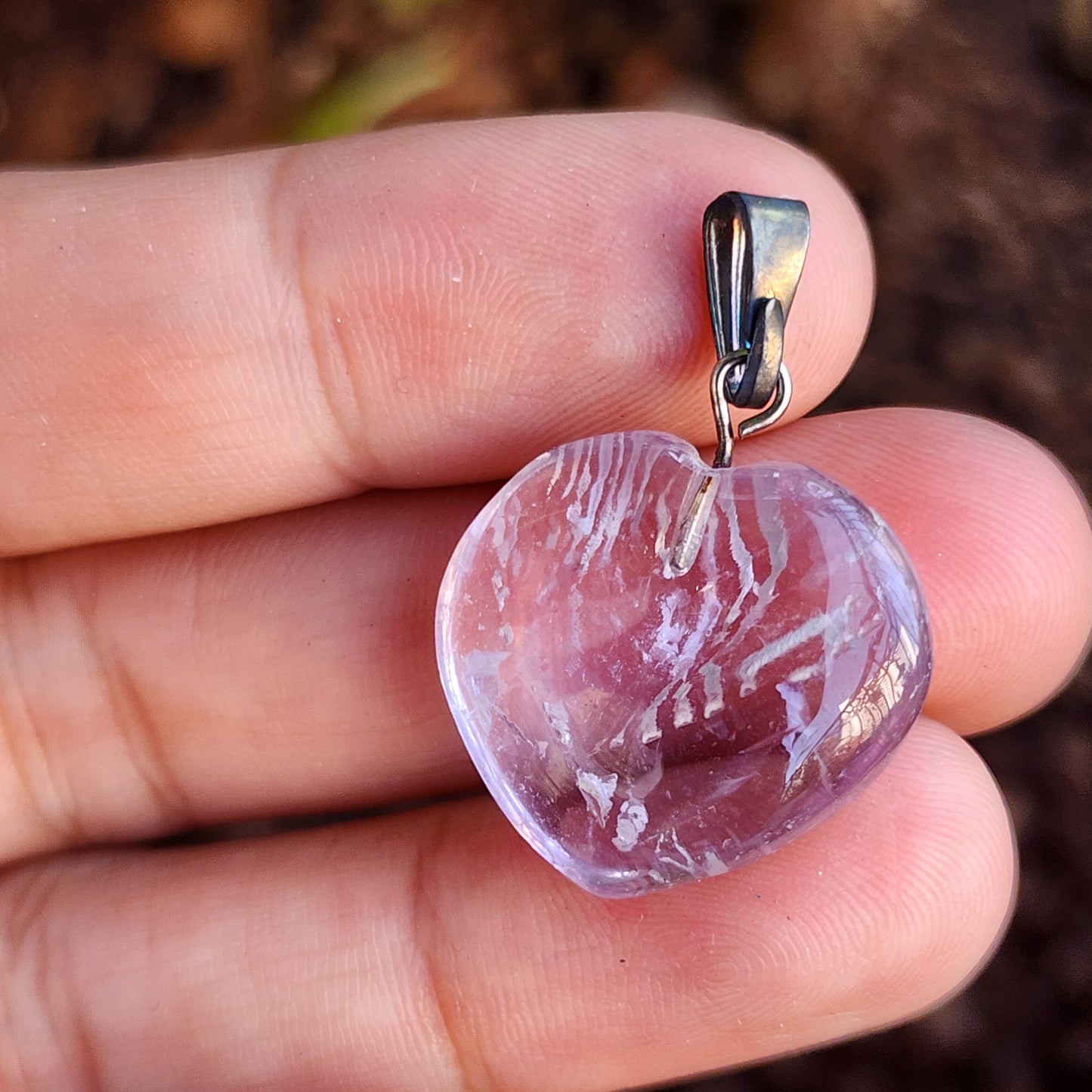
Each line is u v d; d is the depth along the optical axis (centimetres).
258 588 5
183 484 5
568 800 5
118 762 6
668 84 8
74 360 5
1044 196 8
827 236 5
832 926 5
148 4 9
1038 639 5
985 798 5
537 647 5
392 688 5
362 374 5
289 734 5
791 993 5
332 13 8
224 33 8
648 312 5
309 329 5
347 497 6
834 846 5
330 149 5
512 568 5
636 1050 5
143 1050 5
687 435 5
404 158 5
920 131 8
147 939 5
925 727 5
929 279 8
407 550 5
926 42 9
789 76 8
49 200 5
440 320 5
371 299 5
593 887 5
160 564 5
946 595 5
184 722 6
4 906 6
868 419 5
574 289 5
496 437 5
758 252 5
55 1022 5
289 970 5
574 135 5
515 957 5
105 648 5
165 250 5
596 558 5
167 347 5
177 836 7
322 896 5
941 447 5
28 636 5
